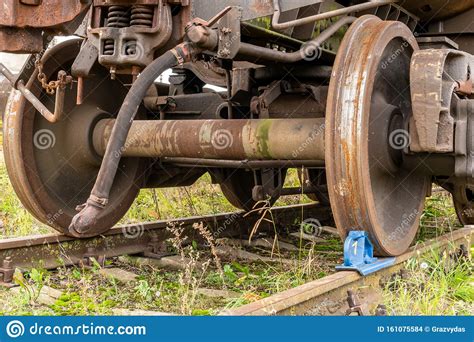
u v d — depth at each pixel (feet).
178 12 11.78
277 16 11.40
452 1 15.40
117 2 11.37
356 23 11.87
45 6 11.71
